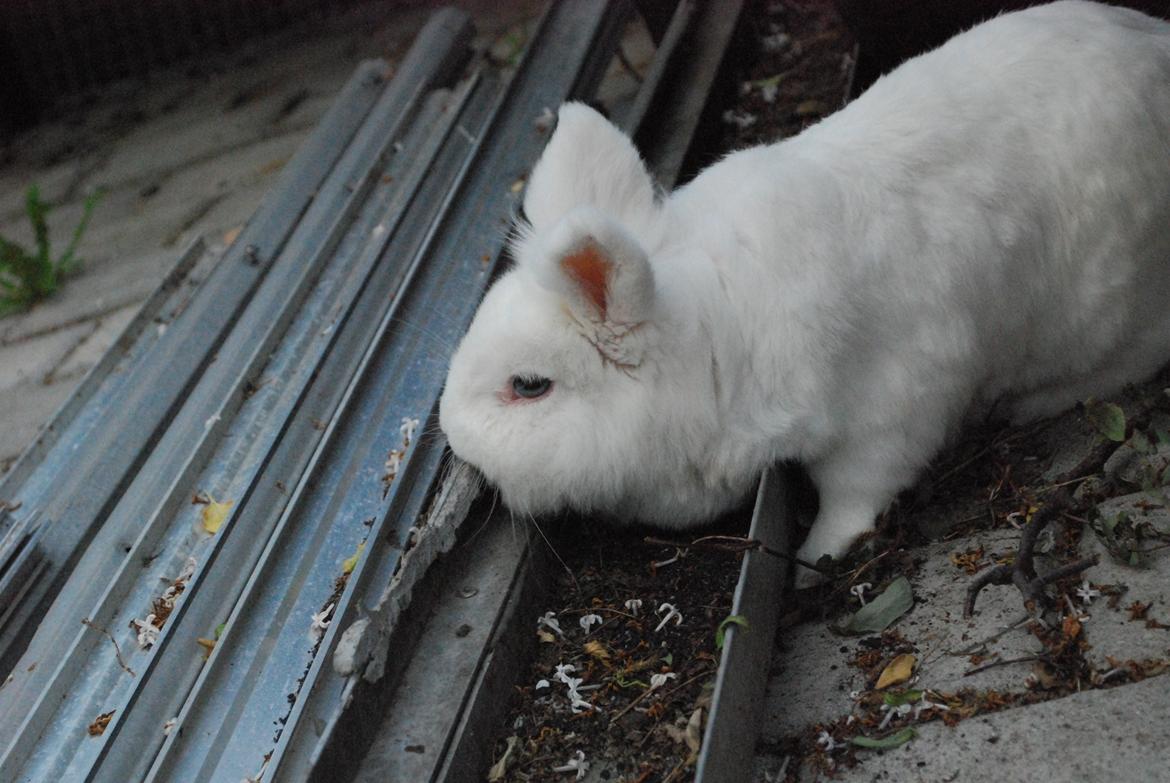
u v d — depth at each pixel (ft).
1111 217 2.55
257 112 5.26
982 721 2.12
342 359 2.86
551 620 2.46
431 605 2.39
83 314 4.21
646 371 2.35
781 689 2.30
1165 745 2.00
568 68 3.62
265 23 5.93
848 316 2.39
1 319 4.34
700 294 2.37
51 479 3.13
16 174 5.42
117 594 2.58
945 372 2.47
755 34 3.89
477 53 4.23
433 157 3.43
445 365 2.77
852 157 2.47
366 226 3.35
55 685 2.44
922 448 2.50
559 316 2.33
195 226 4.51
